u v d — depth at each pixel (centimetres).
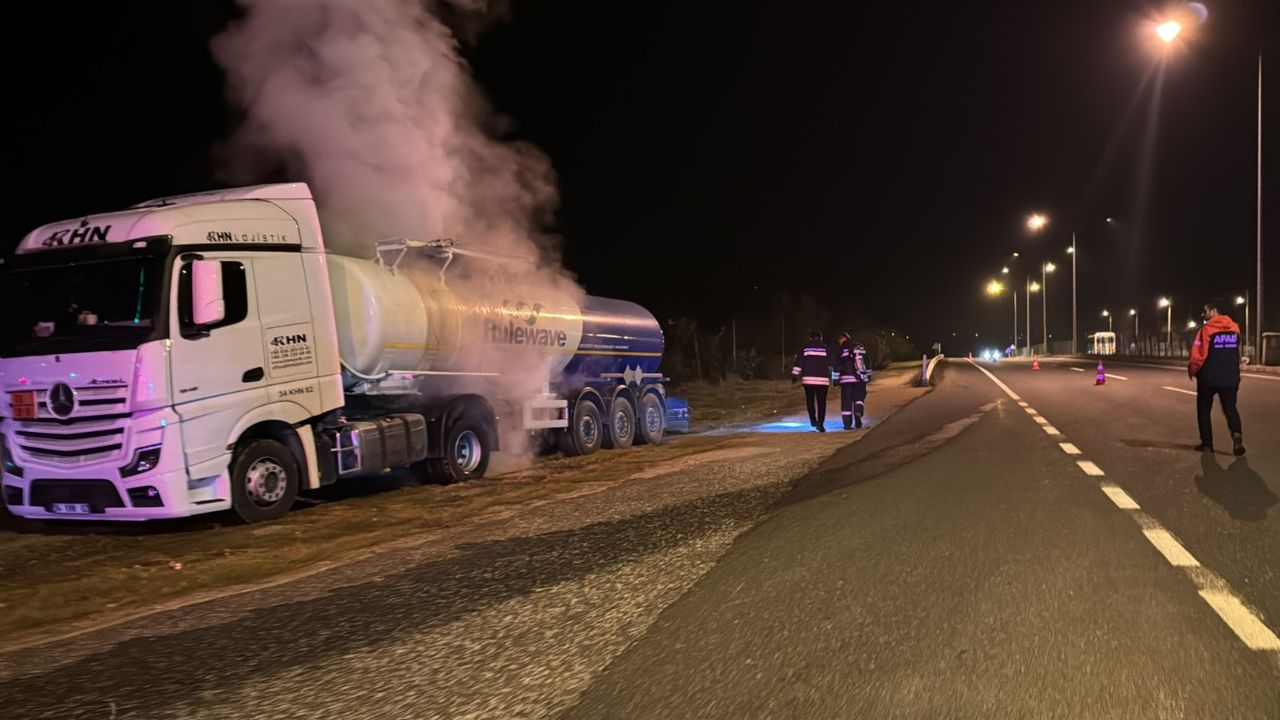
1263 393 1972
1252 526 717
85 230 925
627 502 980
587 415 1552
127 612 669
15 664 537
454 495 1150
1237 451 1073
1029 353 9556
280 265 1002
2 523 1077
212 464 924
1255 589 555
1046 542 685
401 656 504
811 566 646
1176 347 7294
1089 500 838
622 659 479
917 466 1088
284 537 907
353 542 876
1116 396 2136
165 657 530
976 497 873
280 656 518
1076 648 466
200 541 900
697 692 430
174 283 898
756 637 503
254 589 700
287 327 1003
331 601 639
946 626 507
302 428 1029
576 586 633
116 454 895
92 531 1005
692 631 518
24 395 931
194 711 439
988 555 655
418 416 1188
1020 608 533
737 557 684
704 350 4019
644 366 1758
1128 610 521
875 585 593
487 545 798
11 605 696
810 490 962
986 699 409
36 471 930
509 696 436
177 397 897
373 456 1102
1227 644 465
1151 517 757
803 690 427
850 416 1716
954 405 2052
